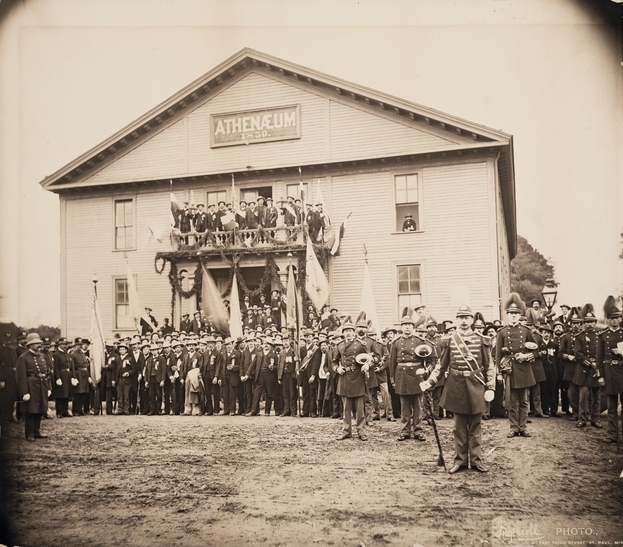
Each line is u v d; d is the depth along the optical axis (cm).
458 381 948
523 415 1211
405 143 2177
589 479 902
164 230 2453
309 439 1235
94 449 1218
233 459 1070
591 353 1279
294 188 2330
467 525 739
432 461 1027
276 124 2328
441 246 2134
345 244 2233
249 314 2130
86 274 2509
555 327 1500
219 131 2394
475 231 2102
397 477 932
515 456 1039
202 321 2186
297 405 1631
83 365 1766
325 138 2272
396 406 1538
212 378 1705
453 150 2100
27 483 993
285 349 1634
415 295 2156
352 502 825
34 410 1320
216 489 908
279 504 826
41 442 1299
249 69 2369
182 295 2291
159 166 2459
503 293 2370
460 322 962
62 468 1074
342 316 2181
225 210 2281
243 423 1477
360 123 2233
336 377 1537
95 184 2492
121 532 777
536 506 795
